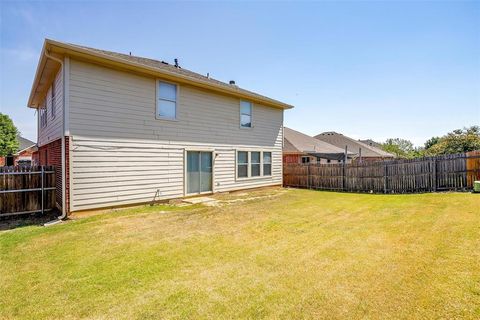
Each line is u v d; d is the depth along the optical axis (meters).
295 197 11.07
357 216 7.15
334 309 2.66
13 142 36.41
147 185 8.74
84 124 7.33
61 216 7.08
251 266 3.81
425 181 11.54
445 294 2.88
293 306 2.73
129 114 8.30
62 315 2.63
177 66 13.38
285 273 3.55
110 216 7.18
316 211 7.92
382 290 3.01
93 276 3.52
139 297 2.96
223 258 4.14
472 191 10.25
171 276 3.50
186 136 9.98
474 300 2.74
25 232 5.72
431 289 2.99
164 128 9.24
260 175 13.69
